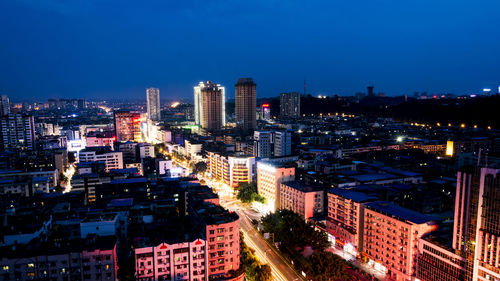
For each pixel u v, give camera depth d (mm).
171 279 148375
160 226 183500
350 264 183000
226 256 163875
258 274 160750
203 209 184875
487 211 129250
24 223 162000
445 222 163625
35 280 134875
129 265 156750
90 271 138375
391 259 170500
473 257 134125
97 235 155500
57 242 150500
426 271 152875
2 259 132375
